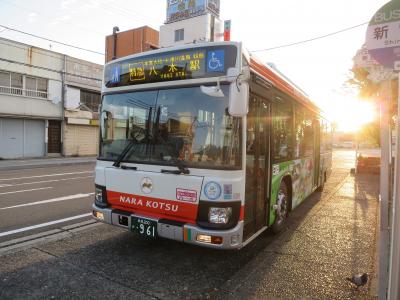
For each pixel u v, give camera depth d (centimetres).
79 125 2558
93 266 429
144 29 3042
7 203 802
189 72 416
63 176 1363
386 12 262
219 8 2744
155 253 479
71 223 630
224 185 379
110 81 493
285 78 618
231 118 389
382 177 310
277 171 546
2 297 345
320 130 977
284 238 561
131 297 351
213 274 414
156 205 420
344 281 395
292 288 376
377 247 515
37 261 440
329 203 868
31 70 2159
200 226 386
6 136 2094
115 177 461
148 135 440
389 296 255
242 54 388
